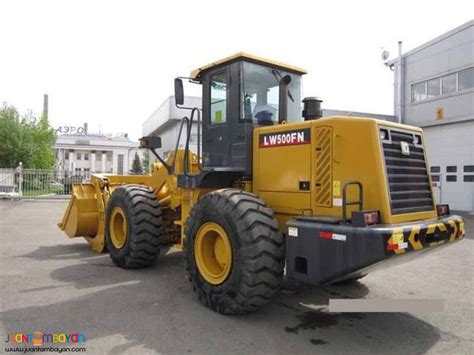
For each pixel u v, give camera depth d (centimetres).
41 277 568
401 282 572
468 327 411
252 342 365
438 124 1669
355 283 562
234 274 405
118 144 7725
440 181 1661
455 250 805
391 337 384
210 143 541
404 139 424
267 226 402
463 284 564
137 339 366
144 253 601
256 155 480
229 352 344
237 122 492
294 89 546
